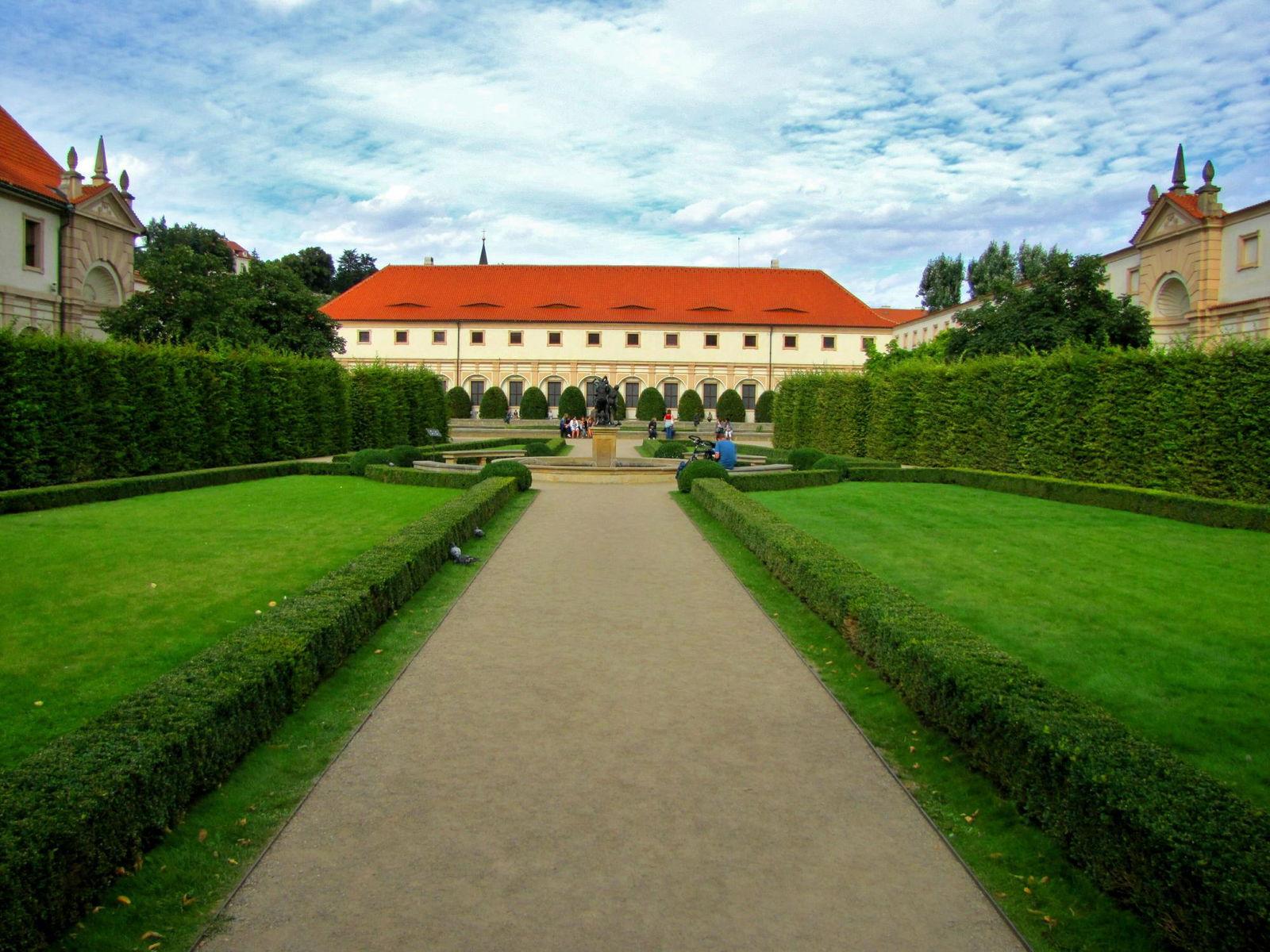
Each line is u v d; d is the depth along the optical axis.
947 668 6.65
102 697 7.29
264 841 5.24
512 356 71.62
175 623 9.47
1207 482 18.83
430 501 20.27
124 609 9.96
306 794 5.85
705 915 4.53
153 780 4.93
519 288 74.56
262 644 7.15
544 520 18.09
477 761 6.41
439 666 8.57
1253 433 17.91
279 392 30.03
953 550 14.35
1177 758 5.06
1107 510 19.03
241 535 14.98
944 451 28.31
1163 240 36.69
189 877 4.82
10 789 4.48
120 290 38.28
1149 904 4.25
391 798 5.80
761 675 8.43
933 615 8.27
